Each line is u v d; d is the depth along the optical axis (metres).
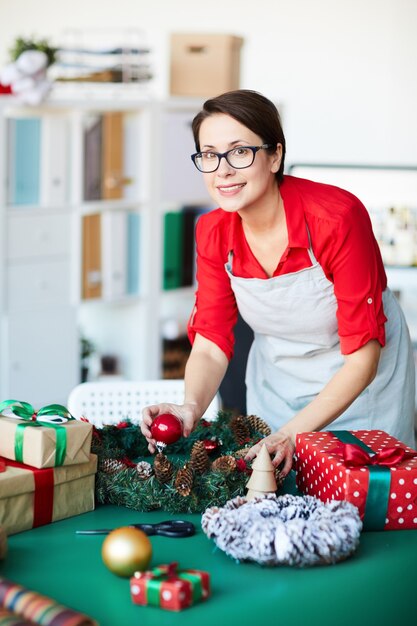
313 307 2.20
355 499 1.62
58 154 4.68
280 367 2.45
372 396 2.42
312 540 1.45
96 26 6.21
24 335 4.62
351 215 2.05
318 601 1.39
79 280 4.85
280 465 1.85
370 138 5.78
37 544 1.56
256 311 2.27
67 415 1.72
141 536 1.41
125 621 1.28
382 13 5.65
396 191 4.40
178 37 5.13
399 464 1.66
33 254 4.62
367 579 1.46
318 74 5.85
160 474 1.75
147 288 5.20
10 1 6.28
